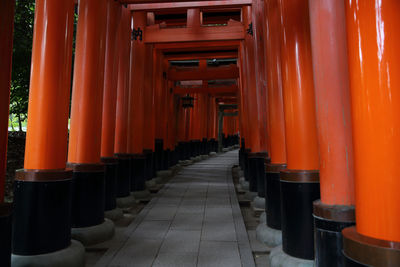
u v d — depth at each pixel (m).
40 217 4.55
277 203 5.75
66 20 5.07
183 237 6.09
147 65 13.03
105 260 5.03
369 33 2.29
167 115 17.48
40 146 4.78
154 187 11.85
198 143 25.62
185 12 13.92
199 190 10.83
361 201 2.37
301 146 4.49
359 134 2.37
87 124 6.48
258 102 8.70
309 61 4.49
